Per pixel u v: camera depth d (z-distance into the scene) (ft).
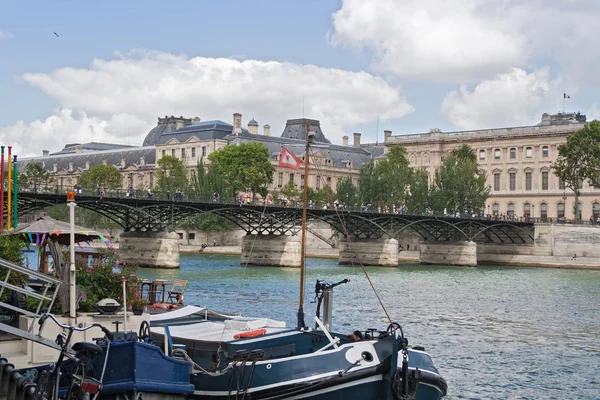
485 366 107.14
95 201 248.93
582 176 388.16
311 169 532.32
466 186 385.29
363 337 71.15
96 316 65.26
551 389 94.63
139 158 580.30
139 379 56.85
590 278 274.57
